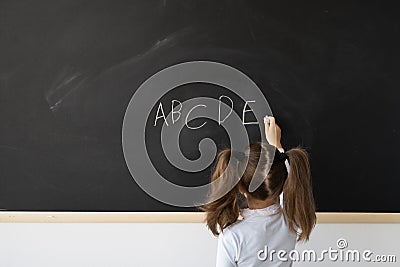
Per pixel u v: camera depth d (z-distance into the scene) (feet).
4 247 8.91
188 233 8.98
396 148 8.89
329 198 8.91
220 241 7.60
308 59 8.78
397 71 8.85
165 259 9.00
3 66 8.73
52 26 8.72
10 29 8.71
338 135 8.85
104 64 8.74
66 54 8.73
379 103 8.86
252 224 7.49
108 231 8.96
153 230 8.97
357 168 8.89
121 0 8.72
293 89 8.79
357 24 8.80
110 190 8.83
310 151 8.84
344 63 8.80
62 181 8.82
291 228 7.59
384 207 8.93
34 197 8.82
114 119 8.78
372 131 8.87
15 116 8.75
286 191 7.60
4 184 8.80
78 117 8.77
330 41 8.79
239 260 7.52
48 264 8.95
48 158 8.79
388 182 8.91
